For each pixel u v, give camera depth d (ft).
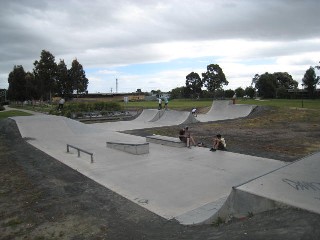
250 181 19.83
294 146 43.52
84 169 33.96
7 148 47.85
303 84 178.70
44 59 155.53
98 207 22.98
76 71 187.93
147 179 29.66
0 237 18.63
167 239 17.28
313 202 16.71
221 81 260.21
